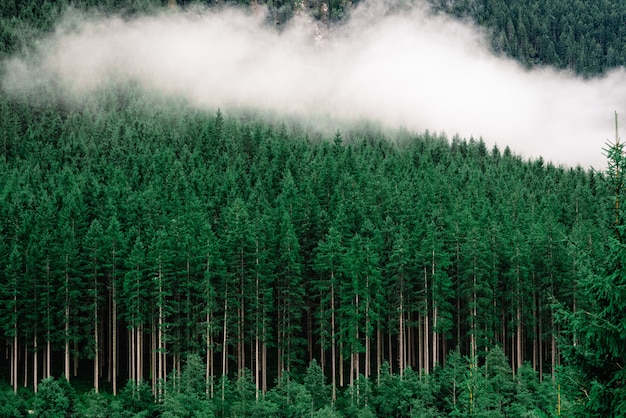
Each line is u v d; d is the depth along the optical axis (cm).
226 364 6531
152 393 5609
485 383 4572
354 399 5509
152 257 5953
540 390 5181
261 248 6309
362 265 6041
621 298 1508
